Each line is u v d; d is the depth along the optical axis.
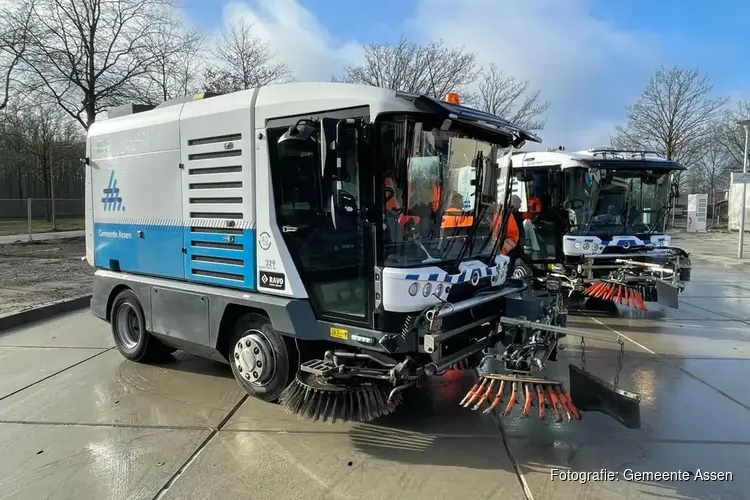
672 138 29.06
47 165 39.94
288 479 3.56
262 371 4.68
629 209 9.76
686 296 10.83
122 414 4.62
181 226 5.25
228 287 4.88
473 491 3.44
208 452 3.93
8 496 3.36
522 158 10.38
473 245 4.53
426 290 3.96
